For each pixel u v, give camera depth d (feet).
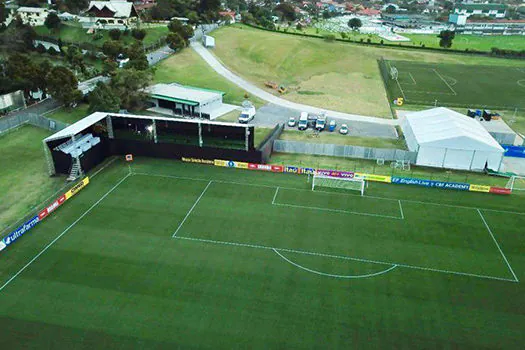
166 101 287.28
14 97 275.59
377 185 192.95
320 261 143.02
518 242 154.92
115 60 371.35
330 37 520.01
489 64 465.47
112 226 159.02
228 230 158.40
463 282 134.72
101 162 209.67
